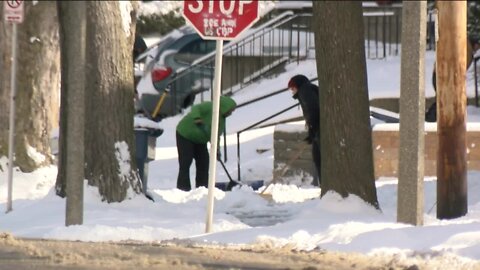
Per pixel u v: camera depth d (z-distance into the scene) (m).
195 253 32.00
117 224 36.62
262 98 67.88
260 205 42.34
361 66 38.50
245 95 69.94
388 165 49.78
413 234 32.81
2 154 48.34
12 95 40.25
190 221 37.69
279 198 44.47
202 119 49.12
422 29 33.97
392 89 64.69
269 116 63.44
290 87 45.88
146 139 42.62
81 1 35.12
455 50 37.47
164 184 52.97
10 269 29.64
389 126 49.88
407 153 34.53
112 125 40.69
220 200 42.97
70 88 35.41
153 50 78.38
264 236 33.81
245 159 58.34
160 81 72.06
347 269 29.55
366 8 78.31
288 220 38.25
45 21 48.84
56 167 49.12
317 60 39.03
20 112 48.25
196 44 74.38
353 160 38.44
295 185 49.09
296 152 51.03
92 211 38.75
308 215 38.00
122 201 40.62
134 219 37.69
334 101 38.56
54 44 49.25
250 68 74.31
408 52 34.09
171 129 66.88
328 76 38.62
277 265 30.09
